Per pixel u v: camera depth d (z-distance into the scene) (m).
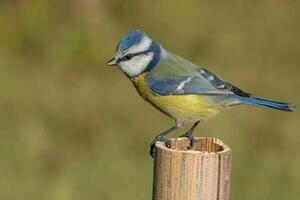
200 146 6.34
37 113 13.96
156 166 5.97
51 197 11.45
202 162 5.81
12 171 12.11
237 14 17.59
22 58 16.11
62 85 15.09
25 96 14.51
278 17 17.67
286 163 12.62
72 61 15.87
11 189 11.65
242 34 16.98
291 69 16.09
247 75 15.70
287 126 13.56
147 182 11.70
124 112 13.94
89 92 14.66
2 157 12.40
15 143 12.73
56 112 13.94
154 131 13.30
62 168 12.20
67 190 11.50
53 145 12.92
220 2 17.75
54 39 16.34
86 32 16.19
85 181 11.79
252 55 16.44
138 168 12.09
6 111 14.03
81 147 12.99
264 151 13.01
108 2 16.89
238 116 13.55
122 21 16.89
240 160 12.62
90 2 16.62
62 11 16.61
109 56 16.03
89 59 15.87
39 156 12.53
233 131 13.10
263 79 15.62
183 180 5.84
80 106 14.17
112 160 12.30
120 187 11.65
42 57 16.17
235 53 16.41
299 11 17.86
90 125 13.63
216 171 5.83
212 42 16.64
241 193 11.80
